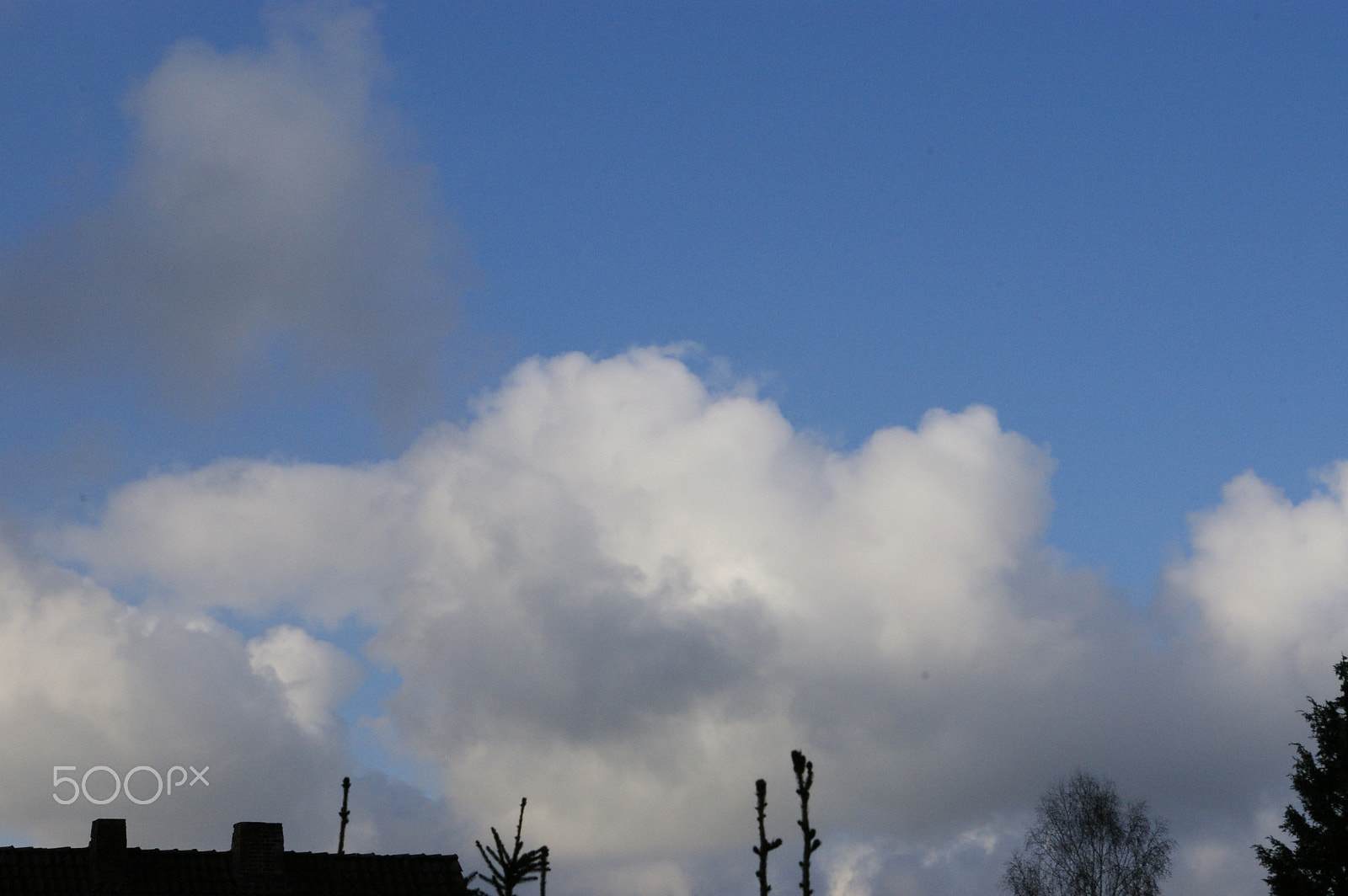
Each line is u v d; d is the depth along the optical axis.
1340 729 42.81
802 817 23.66
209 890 36.94
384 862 38.94
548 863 23.69
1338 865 42.25
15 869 36.19
